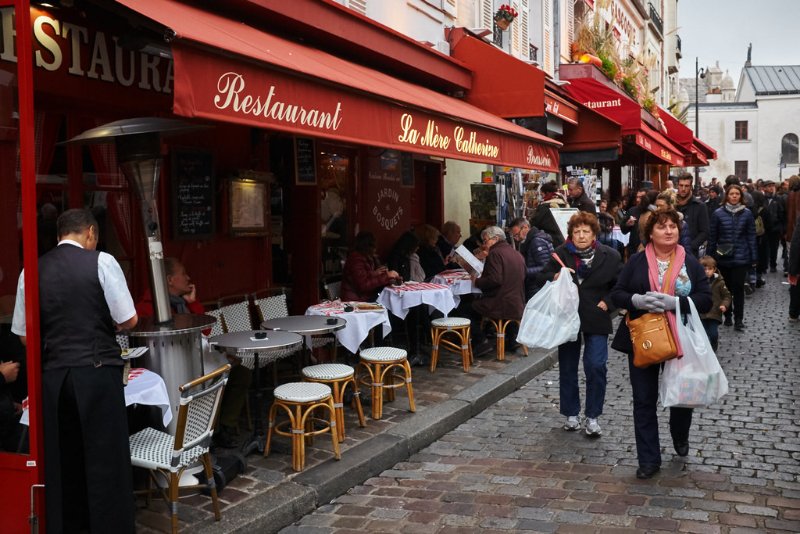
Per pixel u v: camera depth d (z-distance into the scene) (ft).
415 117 19.62
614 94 44.32
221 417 18.39
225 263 23.72
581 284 19.36
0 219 12.86
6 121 11.93
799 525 13.87
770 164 185.47
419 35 33.88
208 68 12.66
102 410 11.96
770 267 58.65
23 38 11.54
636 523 14.14
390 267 31.04
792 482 16.01
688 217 29.43
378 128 17.90
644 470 16.40
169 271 18.56
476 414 22.22
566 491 15.93
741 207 33.19
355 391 19.53
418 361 26.91
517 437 19.89
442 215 39.99
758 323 35.91
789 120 183.01
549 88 39.70
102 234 18.81
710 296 16.25
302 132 15.08
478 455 18.58
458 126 22.18
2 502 12.01
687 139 71.46
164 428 15.47
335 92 16.16
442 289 26.32
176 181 21.06
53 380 11.78
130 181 15.35
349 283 26.53
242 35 17.62
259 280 25.30
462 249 29.17
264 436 18.71
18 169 12.68
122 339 16.85
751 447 18.30
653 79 108.78
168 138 20.68
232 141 23.85
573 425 20.18
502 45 45.42
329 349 25.94
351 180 31.60
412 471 17.63
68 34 16.75
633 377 16.66
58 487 11.83
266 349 17.26
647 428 16.44
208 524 13.75
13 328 11.98
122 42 15.58
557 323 19.02
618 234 43.88
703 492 15.56
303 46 22.86
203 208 22.06
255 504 14.64
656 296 15.97
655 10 112.37
